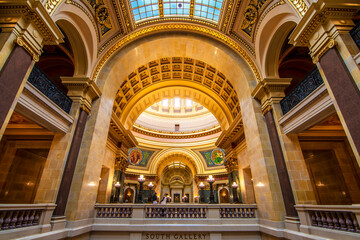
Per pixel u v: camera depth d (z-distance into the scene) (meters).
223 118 14.62
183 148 24.55
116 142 12.70
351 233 4.14
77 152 7.13
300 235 5.20
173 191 33.16
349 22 4.41
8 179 7.88
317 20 4.59
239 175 12.60
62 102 6.91
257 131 7.87
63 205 6.21
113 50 9.35
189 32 10.27
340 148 8.30
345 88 4.04
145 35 10.07
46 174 6.32
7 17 4.30
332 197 8.44
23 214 4.82
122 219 7.47
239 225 7.28
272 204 6.60
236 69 9.57
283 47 8.30
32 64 4.64
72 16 6.82
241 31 9.12
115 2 8.14
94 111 8.14
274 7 6.86
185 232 7.29
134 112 14.92
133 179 22.19
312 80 5.85
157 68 12.88
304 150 9.09
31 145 8.02
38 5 4.39
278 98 7.61
